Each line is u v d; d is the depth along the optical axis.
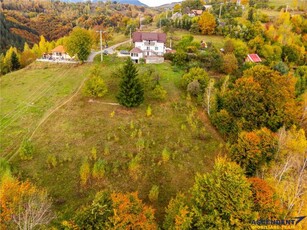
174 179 38.25
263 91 49.91
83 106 53.59
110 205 24.92
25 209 26.02
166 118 51.28
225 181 26.34
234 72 69.19
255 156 38.81
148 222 25.45
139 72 61.97
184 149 43.75
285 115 47.94
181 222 25.38
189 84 57.62
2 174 34.62
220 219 24.94
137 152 42.25
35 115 51.16
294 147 39.84
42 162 39.31
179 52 72.94
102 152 41.69
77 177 36.94
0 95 59.00
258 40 84.00
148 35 81.75
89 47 72.31
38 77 67.31
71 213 31.50
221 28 100.75
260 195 27.12
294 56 82.88
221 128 48.50
